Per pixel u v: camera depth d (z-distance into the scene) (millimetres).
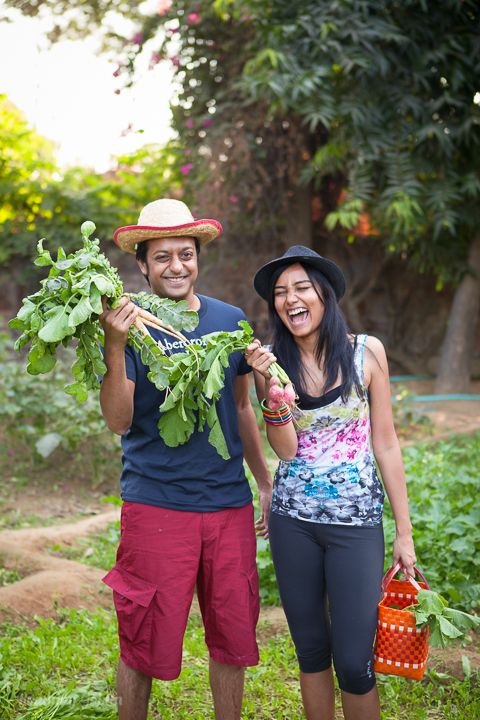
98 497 6457
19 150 11078
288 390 2531
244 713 3158
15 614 3975
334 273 2697
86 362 2379
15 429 6965
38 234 11031
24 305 2342
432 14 8828
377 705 2621
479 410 9602
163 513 2633
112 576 2727
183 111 10391
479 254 10594
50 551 5012
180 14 9781
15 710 3135
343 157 9430
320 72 8430
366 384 2703
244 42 9719
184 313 2557
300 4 8672
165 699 3275
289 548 2695
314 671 2721
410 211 8961
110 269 2348
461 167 9852
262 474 3023
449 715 3125
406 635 2525
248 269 11461
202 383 2521
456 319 10828
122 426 2566
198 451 2658
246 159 10086
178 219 2656
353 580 2586
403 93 8883
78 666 3482
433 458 5875
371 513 2648
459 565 4223
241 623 2684
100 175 11641
